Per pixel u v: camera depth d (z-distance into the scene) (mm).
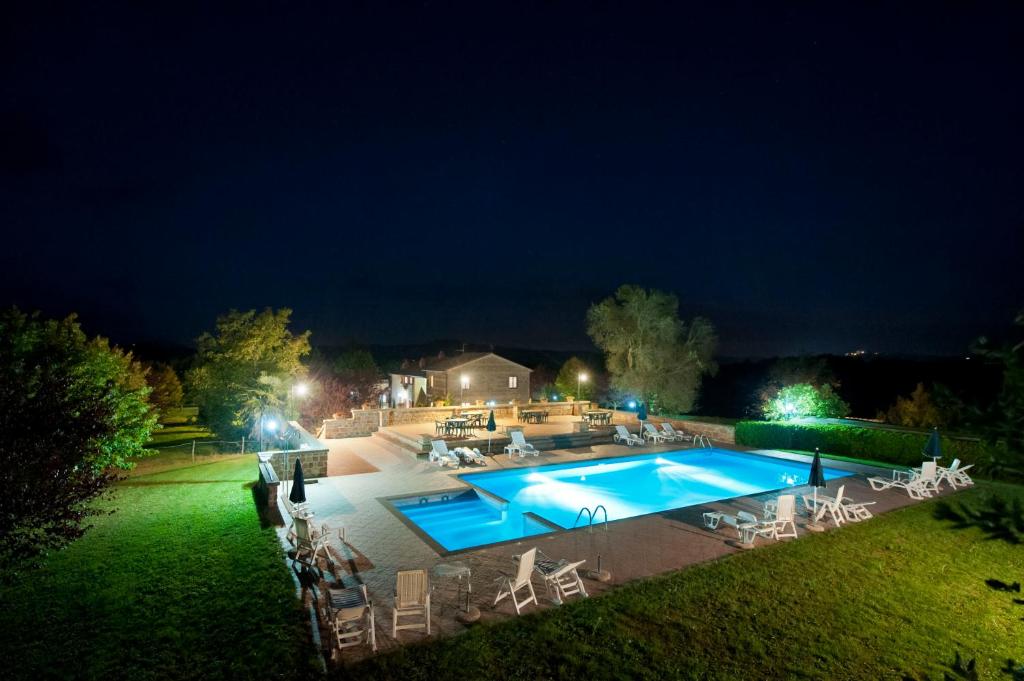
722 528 12500
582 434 24625
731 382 54500
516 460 20516
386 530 12102
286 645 7422
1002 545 11875
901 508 14211
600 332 38375
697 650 7707
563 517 15141
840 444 21859
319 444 18469
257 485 16688
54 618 8211
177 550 10867
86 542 11398
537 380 57531
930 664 7801
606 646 7680
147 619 8164
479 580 9570
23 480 6527
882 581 10086
